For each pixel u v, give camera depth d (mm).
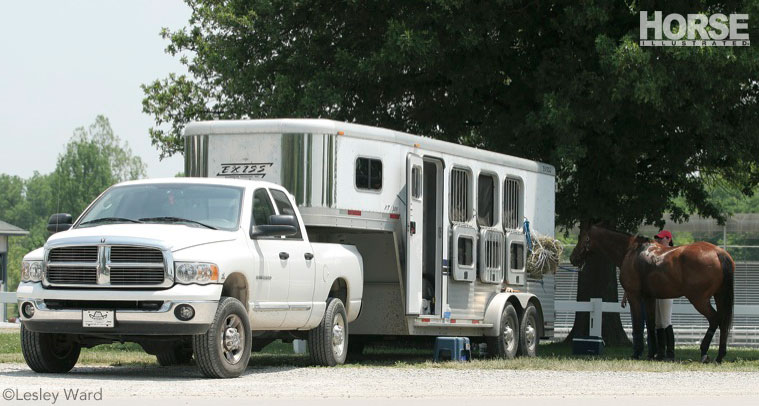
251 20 28906
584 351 22891
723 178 31250
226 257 13953
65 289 13719
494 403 11484
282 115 27031
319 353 16297
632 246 20781
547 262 22000
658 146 28031
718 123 26172
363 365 16891
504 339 20484
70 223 15039
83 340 14742
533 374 15648
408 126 28828
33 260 14070
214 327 13742
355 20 27406
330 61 27875
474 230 19891
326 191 16781
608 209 27703
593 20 25188
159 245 13555
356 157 17250
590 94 25328
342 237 18500
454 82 27047
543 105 25172
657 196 28422
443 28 26078
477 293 20094
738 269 40406
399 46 25359
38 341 14375
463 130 29266
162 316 13422
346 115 27562
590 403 11719
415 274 18141
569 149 24922
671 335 21078
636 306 20562
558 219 28375
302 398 11625
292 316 15438
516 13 26875
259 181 15570
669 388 13742
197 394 11773
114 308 13594
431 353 23422
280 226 14719
